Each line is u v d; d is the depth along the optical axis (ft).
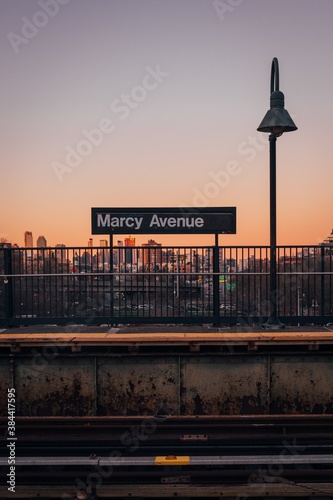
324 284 31.58
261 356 26.96
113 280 31.83
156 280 31.83
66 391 26.99
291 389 27.04
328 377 27.04
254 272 31.63
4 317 31.71
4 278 31.78
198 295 31.78
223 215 31.32
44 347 27.07
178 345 26.48
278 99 28.99
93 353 26.89
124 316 31.78
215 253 31.63
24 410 27.12
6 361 27.17
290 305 31.63
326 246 31.65
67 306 31.81
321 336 26.48
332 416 26.11
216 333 28.27
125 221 31.17
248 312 31.55
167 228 31.30
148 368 26.99
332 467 23.26
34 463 22.06
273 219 29.81
